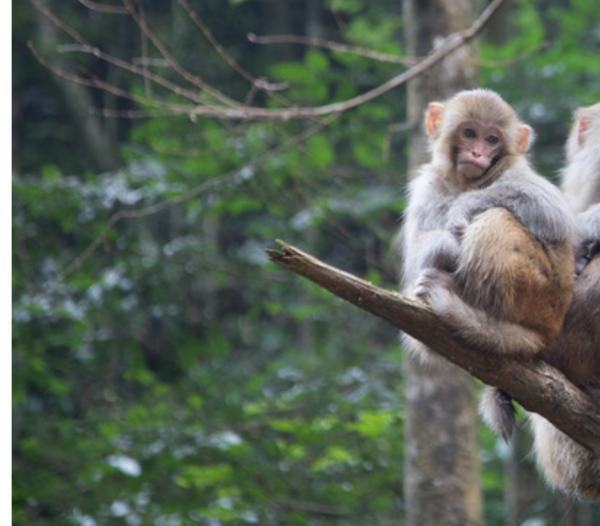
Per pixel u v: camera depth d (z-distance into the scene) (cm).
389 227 1973
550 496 1662
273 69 1642
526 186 761
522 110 1783
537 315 732
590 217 856
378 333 1992
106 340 1599
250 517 1414
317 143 1594
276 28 2569
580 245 845
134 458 1451
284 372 1728
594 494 858
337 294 667
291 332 2280
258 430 1563
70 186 1555
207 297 2130
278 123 1438
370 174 1970
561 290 741
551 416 738
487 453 1792
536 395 732
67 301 1585
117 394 1838
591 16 2039
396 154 2098
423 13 1344
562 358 804
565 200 775
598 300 798
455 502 1242
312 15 2584
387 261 1691
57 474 1504
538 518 1661
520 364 728
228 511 1397
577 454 845
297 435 1452
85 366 1669
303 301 1773
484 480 1736
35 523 1462
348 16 2589
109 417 1625
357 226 2003
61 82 2367
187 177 1534
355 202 1677
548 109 1798
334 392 1580
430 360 792
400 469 1505
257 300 1802
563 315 748
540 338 733
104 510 1438
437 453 1249
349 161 2044
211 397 1670
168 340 1700
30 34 2400
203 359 1809
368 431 1441
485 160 803
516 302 724
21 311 1533
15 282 1564
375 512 1502
